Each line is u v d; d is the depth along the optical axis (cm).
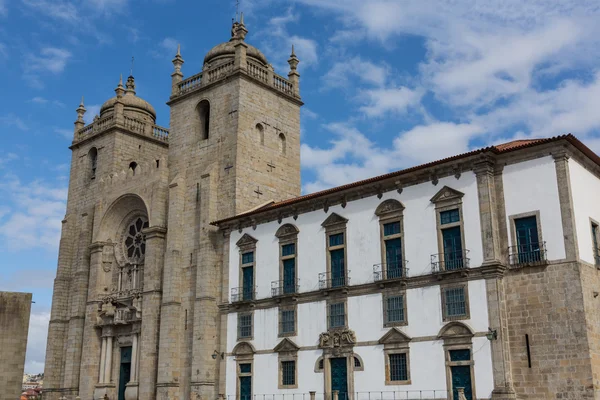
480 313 3784
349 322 4391
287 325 4756
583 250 3691
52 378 6725
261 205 5825
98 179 7156
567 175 3719
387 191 4425
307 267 4766
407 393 3981
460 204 4025
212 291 5403
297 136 6456
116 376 6162
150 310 5759
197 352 5247
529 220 3816
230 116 5894
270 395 4728
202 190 5750
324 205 4769
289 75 6594
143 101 7794
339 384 4359
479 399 3675
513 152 3916
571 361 3481
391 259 4306
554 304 3603
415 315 4062
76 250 7181
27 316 2450
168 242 5831
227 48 6425
